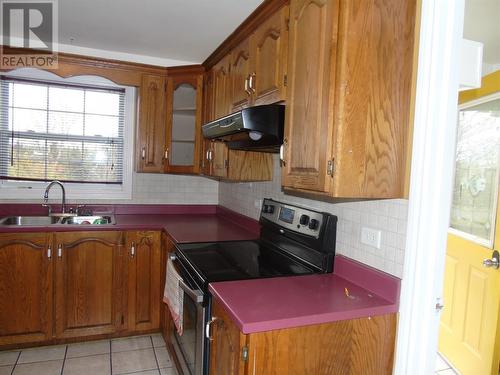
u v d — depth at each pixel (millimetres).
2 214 2787
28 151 2889
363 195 1307
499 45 2314
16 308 2373
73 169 3021
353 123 1273
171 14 2158
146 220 2898
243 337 1159
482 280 2221
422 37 1313
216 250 2020
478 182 2357
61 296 2461
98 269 2541
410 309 1333
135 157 3018
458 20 1285
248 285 1488
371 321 1332
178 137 2977
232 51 2262
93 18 2242
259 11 1812
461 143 2551
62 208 2895
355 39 1256
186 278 1810
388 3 1304
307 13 1409
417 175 1317
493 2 1814
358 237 1588
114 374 2227
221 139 2262
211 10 2090
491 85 2170
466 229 2475
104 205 3088
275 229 2096
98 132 3072
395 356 1379
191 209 3361
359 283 1539
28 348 2467
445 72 1285
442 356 2596
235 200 2990
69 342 2545
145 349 2527
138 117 2895
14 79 2805
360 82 1273
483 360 2164
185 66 2840
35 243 2389
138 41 2631
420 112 1314
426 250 1319
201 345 1532
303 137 1427
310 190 1380
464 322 2375
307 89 1401
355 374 1315
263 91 1810
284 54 1607
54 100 2932
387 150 1337
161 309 2688
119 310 2605
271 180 2373
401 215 1377
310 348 1231
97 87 3033
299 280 1579
